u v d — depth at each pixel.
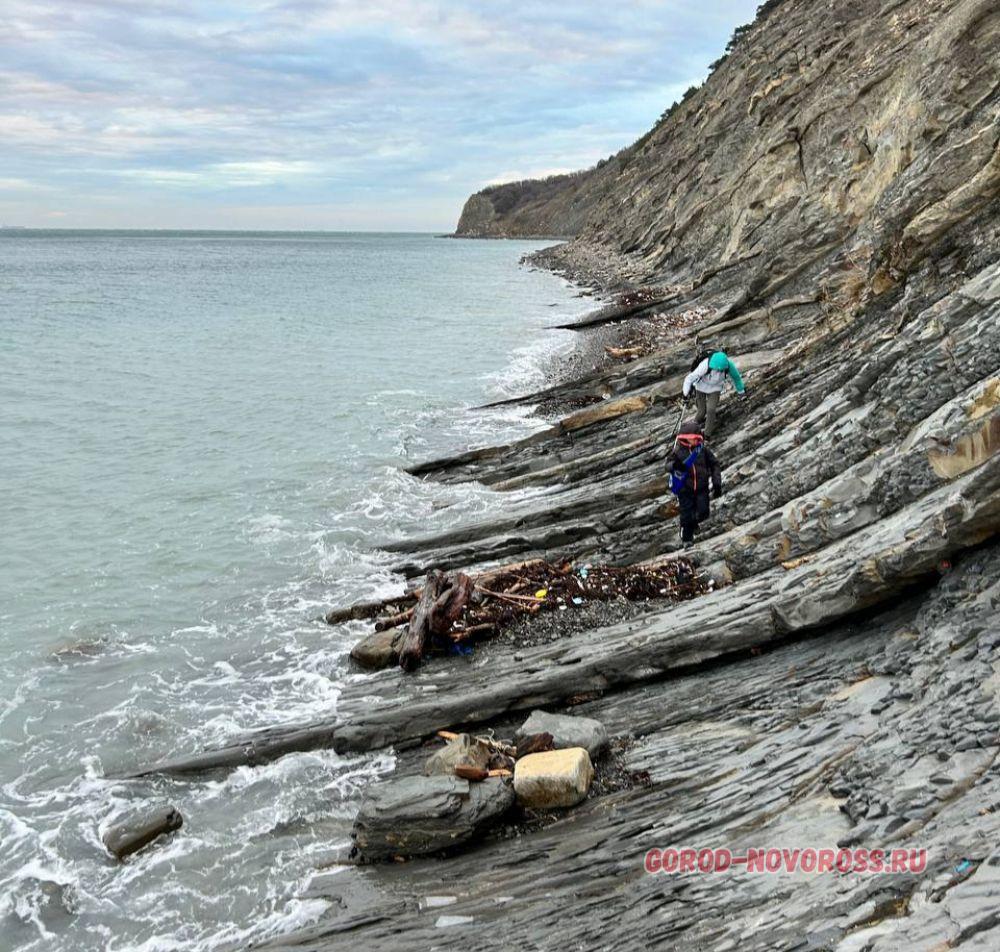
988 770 5.02
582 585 10.80
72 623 11.56
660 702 8.30
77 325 40.75
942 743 5.43
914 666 6.52
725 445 12.78
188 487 16.84
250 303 51.78
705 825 6.02
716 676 8.40
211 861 7.34
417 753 8.60
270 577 12.94
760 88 44.72
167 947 6.43
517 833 6.96
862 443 9.33
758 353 17.11
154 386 26.25
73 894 7.02
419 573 12.74
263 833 7.69
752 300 21.50
